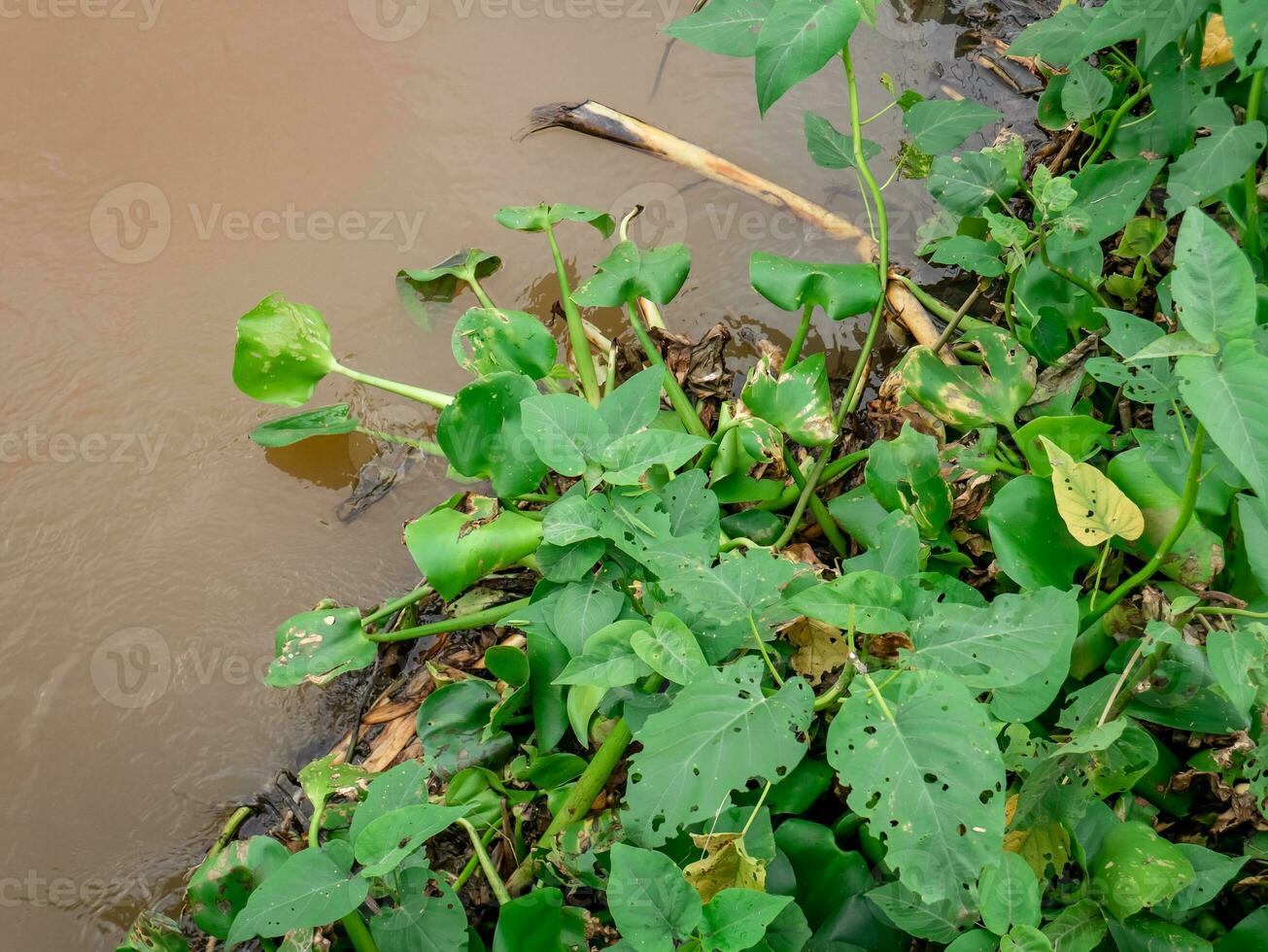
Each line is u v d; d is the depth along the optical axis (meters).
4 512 2.34
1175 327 1.96
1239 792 1.62
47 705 2.14
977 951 1.33
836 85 2.88
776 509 2.17
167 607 2.24
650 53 2.95
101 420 2.45
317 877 1.49
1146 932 1.45
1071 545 1.79
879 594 1.45
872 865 1.72
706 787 1.40
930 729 1.27
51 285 2.59
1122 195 2.04
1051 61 2.25
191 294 2.59
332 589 2.27
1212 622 1.69
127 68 2.90
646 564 1.63
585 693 1.83
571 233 2.67
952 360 2.30
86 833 2.02
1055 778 1.52
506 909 1.58
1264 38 1.59
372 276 2.61
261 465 2.42
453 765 1.90
